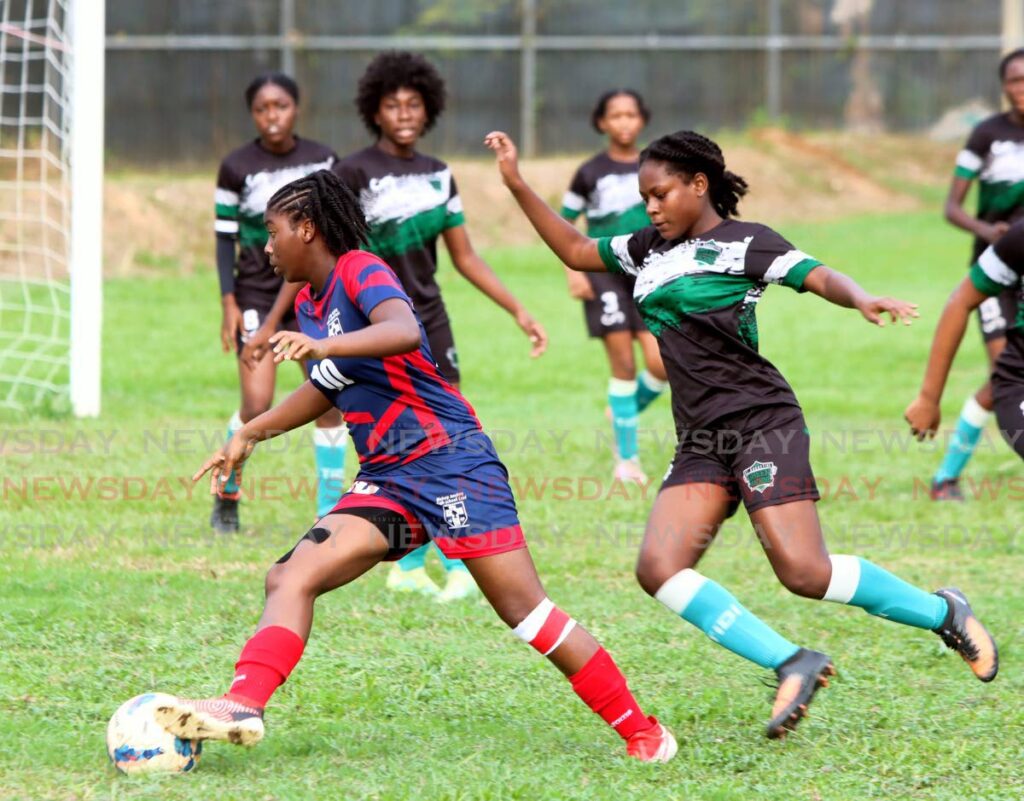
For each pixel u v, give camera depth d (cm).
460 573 2203
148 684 1672
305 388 1463
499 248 7731
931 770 1459
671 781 1410
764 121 10194
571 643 1441
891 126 10456
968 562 2450
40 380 4016
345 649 1855
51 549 2353
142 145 9350
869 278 6775
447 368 2416
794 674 1473
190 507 2688
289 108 2578
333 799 1313
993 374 1961
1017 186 3244
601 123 3166
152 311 5744
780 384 1568
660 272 1570
